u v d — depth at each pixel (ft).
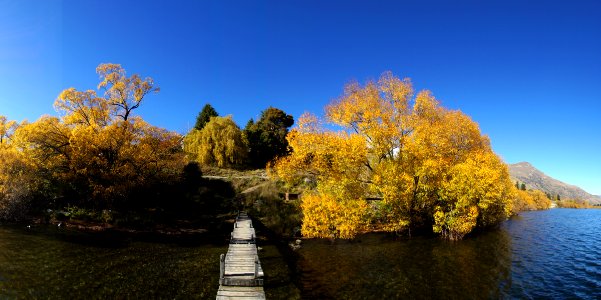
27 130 91.81
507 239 101.71
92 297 43.98
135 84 107.45
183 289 48.67
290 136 91.04
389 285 53.93
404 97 91.66
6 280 47.70
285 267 63.41
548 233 125.90
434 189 91.15
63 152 98.58
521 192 307.58
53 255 62.34
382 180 83.82
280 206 123.75
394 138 88.48
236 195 132.98
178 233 92.68
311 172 94.84
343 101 97.14
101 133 97.09
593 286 58.29
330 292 50.26
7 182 89.15
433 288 53.16
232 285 49.06
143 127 108.88
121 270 56.75
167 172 117.50
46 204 97.30
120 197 106.22
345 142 85.30
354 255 73.36
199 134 179.11
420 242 86.43
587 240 112.88
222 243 84.38
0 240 69.10
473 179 86.12
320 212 82.94
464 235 98.58
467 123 115.34
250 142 195.72
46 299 42.37
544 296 52.37
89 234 82.07
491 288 54.34
